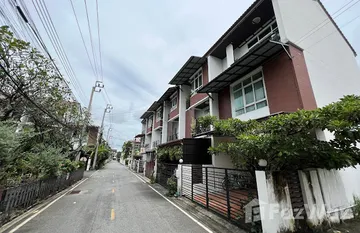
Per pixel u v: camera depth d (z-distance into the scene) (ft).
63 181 34.65
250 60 24.57
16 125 19.35
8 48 21.40
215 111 34.01
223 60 39.27
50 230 14.20
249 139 14.93
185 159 28.30
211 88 33.47
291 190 13.73
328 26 29.32
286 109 20.85
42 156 24.94
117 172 82.33
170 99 64.13
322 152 13.20
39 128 33.42
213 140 29.45
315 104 20.45
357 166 19.48
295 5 25.85
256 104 25.50
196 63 41.32
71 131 44.34
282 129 13.83
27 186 20.16
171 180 32.42
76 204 23.06
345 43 31.48
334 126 11.84
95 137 112.88
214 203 20.98
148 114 89.25
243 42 34.09
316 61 24.04
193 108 44.37
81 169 54.44
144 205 22.81
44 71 26.48
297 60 21.56
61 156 29.48
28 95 26.37
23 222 16.07
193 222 16.46
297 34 23.73
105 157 119.55
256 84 25.89
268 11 27.48
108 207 21.56
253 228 13.28
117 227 14.98
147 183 46.03
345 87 26.91
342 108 11.70
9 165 16.98
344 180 17.25
